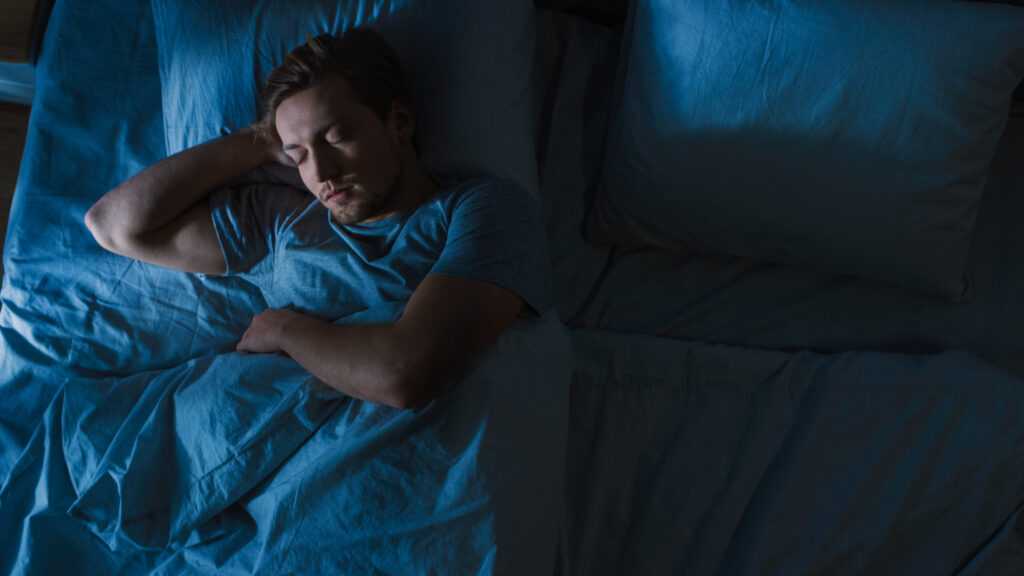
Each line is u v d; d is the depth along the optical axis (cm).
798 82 108
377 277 98
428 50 112
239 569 88
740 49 109
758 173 111
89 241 118
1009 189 130
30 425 109
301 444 93
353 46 98
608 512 106
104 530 93
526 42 124
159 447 95
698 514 104
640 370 115
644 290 125
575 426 112
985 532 100
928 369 111
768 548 97
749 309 124
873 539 98
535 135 135
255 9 116
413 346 83
